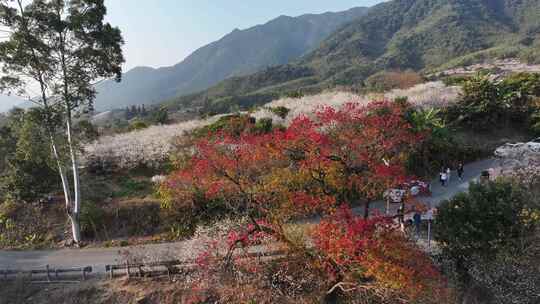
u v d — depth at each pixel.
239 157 14.91
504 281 13.49
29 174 21.03
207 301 14.75
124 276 16.28
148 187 23.14
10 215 20.94
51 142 18.88
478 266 13.73
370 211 19.27
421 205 13.80
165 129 30.95
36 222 20.66
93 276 16.45
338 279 13.66
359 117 14.20
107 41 17.45
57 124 18.45
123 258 17.67
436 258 14.73
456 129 28.72
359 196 20.45
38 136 18.64
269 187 14.99
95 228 19.86
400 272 11.01
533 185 17.97
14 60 16.22
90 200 21.47
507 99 29.84
